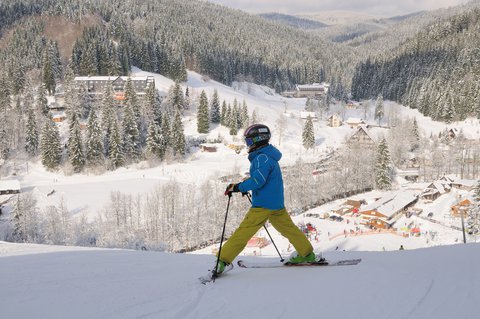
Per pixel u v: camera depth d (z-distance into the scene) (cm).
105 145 9188
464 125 13038
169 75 16125
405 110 15612
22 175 8319
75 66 14250
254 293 418
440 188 7150
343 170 7850
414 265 494
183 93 13412
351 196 7444
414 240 4938
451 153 9288
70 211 6125
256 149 504
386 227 5612
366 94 19050
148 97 10700
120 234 4900
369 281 429
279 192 506
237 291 429
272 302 385
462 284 394
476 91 13475
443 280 416
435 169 9006
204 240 5169
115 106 10562
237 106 12344
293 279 459
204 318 350
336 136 12306
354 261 530
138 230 5038
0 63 14262
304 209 6675
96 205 6397
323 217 6109
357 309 353
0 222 5516
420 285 406
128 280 495
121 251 785
